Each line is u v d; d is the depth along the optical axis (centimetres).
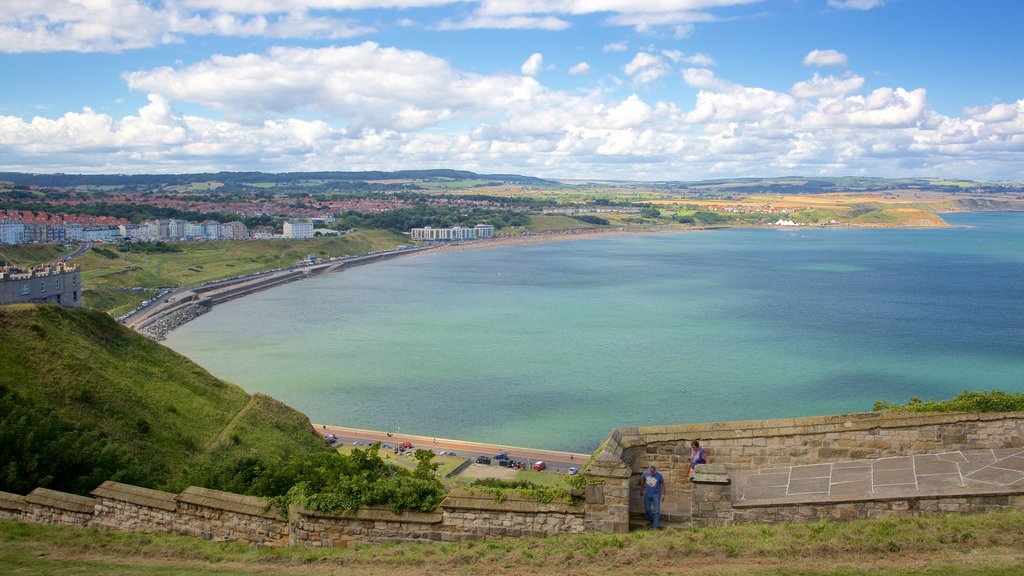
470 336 16788
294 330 17762
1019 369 13250
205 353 15100
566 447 9456
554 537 1817
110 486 2291
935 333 16912
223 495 2162
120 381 6500
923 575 1466
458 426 10325
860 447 2091
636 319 18975
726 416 10600
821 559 1583
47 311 7062
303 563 1844
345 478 2083
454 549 1827
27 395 5591
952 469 1914
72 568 1911
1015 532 1575
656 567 1634
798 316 19362
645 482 1927
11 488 3055
